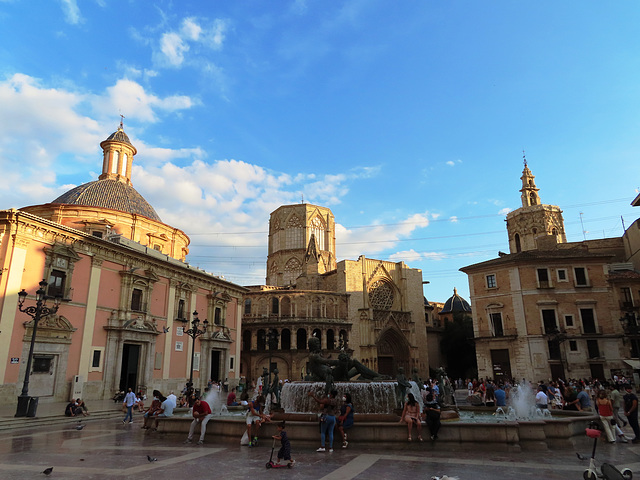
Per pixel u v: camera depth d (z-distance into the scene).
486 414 22.73
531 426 14.11
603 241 62.66
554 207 81.81
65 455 13.72
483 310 55.06
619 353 48.50
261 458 12.94
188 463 12.27
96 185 52.16
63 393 32.16
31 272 30.88
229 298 54.72
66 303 33.19
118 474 10.92
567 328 50.34
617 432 15.54
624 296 50.34
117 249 37.88
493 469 11.16
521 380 49.28
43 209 45.31
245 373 68.06
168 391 42.44
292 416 17.30
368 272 82.62
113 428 21.12
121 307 38.06
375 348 75.31
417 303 86.94
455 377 86.69
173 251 54.31
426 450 13.80
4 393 27.98
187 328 46.44
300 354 67.31
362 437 14.41
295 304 72.56
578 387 33.12
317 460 12.53
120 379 37.22
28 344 29.98
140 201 53.84
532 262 52.62
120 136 58.47
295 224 93.69
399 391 17.97
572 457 12.68
